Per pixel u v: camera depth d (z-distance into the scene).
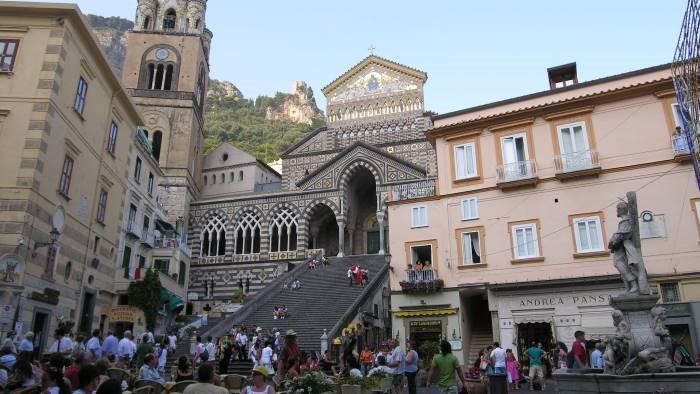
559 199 26.56
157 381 12.74
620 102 26.41
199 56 60.03
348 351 16.14
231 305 42.50
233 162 62.28
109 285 28.72
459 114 30.62
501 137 28.83
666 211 24.19
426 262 28.89
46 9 22.39
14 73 21.64
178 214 53.47
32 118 21.05
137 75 57.50
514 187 27.69
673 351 18.23
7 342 14.85
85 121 24.95
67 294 23.48
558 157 26.92
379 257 46.06
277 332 27.36
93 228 26.31
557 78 31.42
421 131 56.53
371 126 58.66
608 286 24.22
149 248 39.97
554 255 25.94
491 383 14.66
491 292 26.72
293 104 178.62
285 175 58.09
